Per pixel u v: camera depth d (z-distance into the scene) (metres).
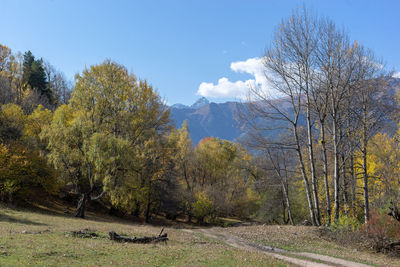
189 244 16.88
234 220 52.53
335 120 22.03
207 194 45.50
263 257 12.84
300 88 22.86
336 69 21.84
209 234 23.56
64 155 30.06
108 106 34.28
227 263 11.09
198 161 55.22
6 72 55.16
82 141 30.55
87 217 31.22
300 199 37.12
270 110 23.80
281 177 30.28
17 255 9.27
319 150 27.97
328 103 23.31
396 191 22.45
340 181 28.80
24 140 33.09
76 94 33.50
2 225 16.16
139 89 39.03
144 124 37.59
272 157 30.31
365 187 22.34
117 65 36.31
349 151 23.23
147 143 37.75
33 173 29.39
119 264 9.77
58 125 30.23
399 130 23.38
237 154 53.22
